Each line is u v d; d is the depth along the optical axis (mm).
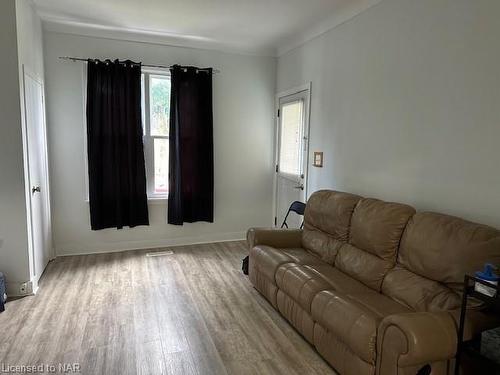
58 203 4137
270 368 2166
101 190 4203
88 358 2221
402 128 2752
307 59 4125
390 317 1693
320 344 2213
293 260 2891
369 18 3084
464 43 2236
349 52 3365
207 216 4738
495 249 1767
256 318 2775
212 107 4648
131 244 4512
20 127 2934
